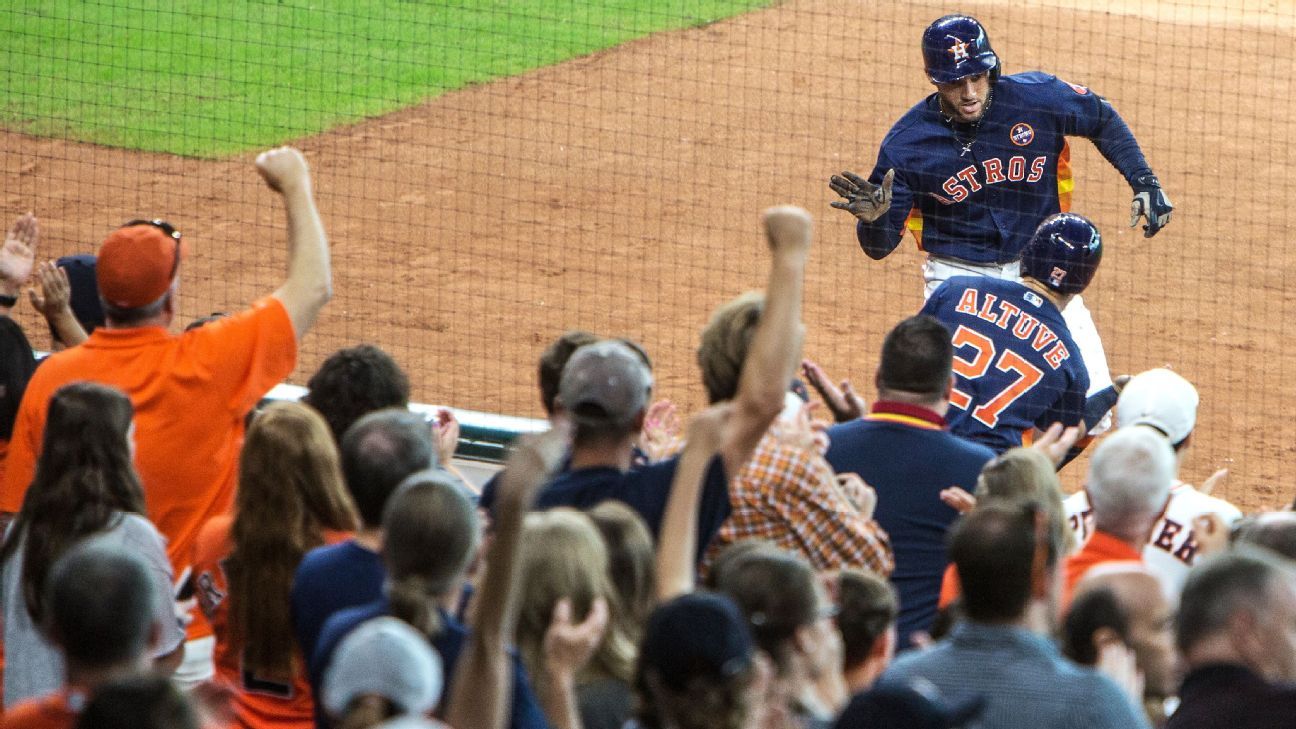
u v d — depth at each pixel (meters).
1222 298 46.94
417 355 42.38
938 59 33.84
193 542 19.78
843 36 72.25
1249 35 72.94
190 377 19.42
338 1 76.31
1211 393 40.66
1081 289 28.34
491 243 50.62
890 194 32.78
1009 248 35.53
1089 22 74.38
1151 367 42.34
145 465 19.36
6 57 66.44
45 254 49.09
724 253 50.19
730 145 59.84
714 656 11.23
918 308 46.00
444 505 13.54
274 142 59.34
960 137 34.94
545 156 58.50
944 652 13.63
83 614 12.45
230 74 66.25
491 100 64.31
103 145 58.44
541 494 16.72
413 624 13.38
